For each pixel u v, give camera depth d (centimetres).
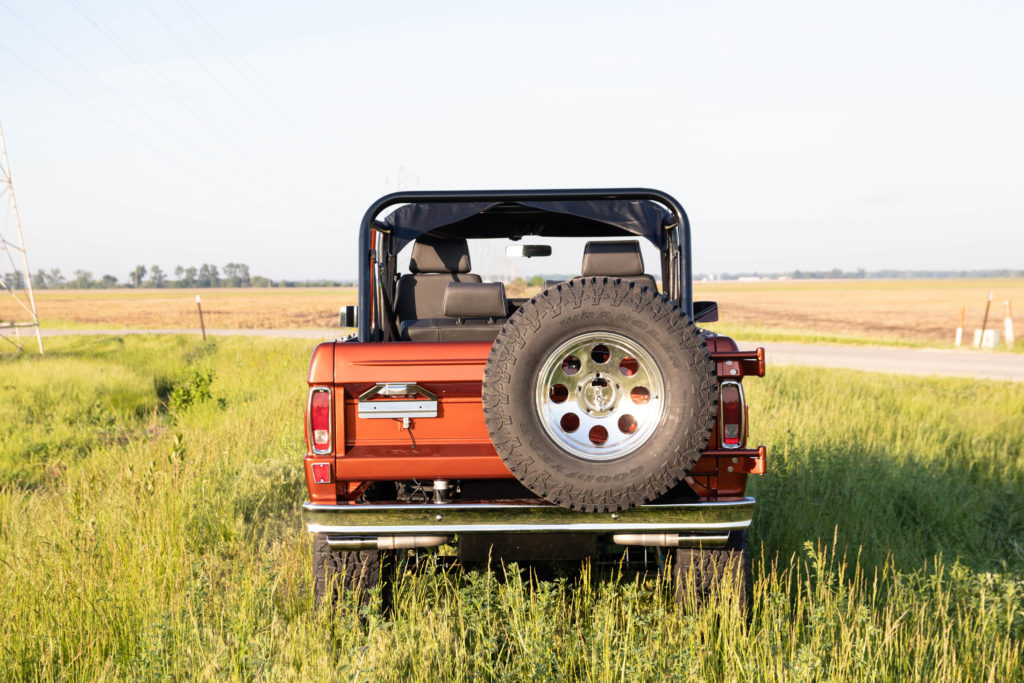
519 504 402
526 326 378
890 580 521
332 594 440
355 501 420
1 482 856
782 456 753
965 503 700
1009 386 1566
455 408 410
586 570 476
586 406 388
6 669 395
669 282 564
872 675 367
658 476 378
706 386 377
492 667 391
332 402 408
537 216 560
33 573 499
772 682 363
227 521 626
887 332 4331
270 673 372
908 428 1033
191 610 425
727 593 436
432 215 532
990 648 411
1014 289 15625
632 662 379
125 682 387
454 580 495
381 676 375
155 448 909
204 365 1984
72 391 1517
